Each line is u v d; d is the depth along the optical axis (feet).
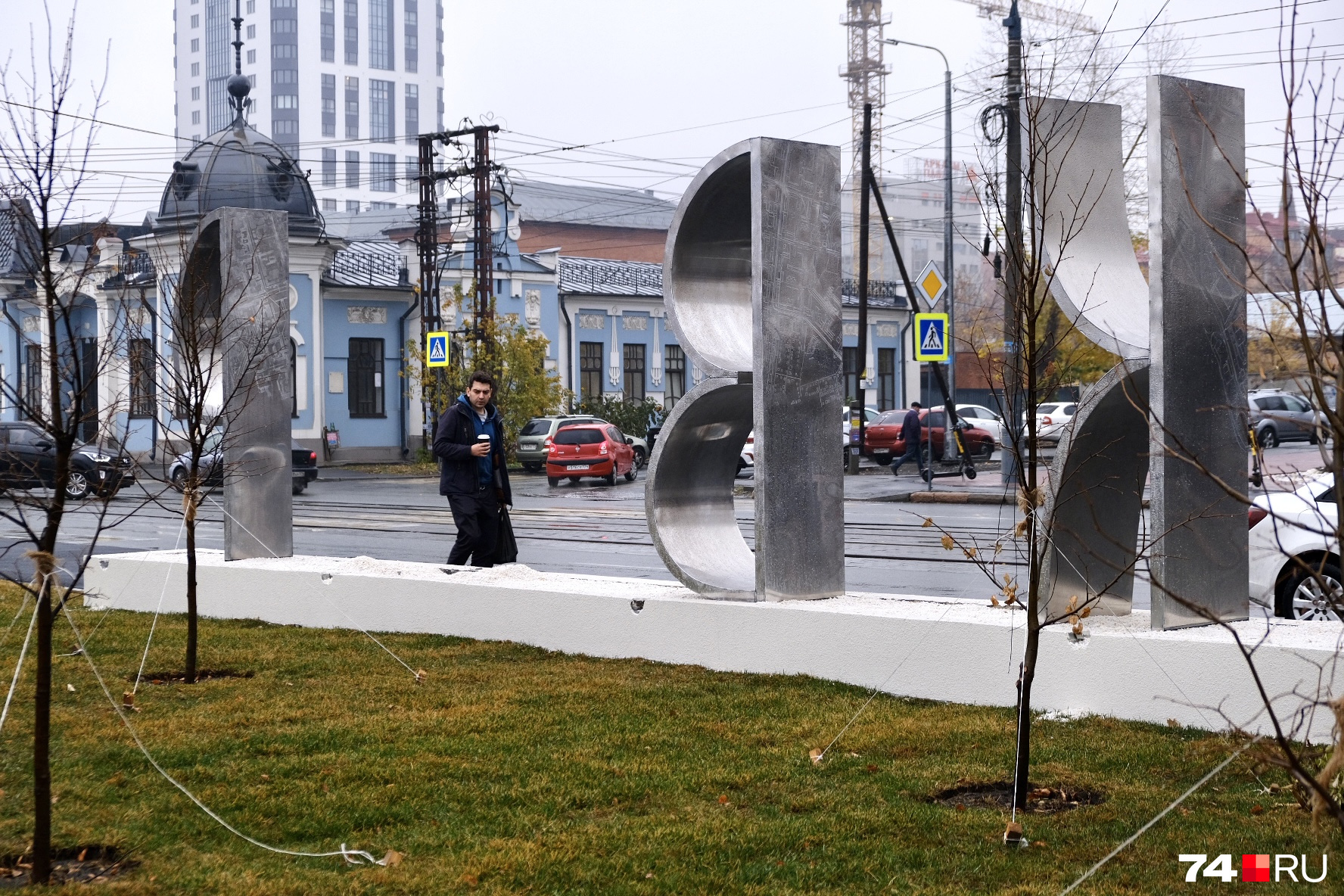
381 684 26.99
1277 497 34.12
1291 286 12.57
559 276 179.32
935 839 17.06
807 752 21.29
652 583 32.24
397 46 497.46
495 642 31.81
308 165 483.92
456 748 21.65
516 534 67.97
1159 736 21.74
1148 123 23.35
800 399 28.14
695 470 30.73
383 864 16.31
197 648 30.81
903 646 25.41
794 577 28.14
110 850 17.10
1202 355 23.76
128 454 28.53
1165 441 23.26
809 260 28.25
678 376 189.88
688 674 27.55
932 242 340.80
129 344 33.81
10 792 19.40
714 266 30.37
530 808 18.51
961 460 108.68
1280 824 17.30
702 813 18.21
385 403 157.99
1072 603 22.38
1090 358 136.56
